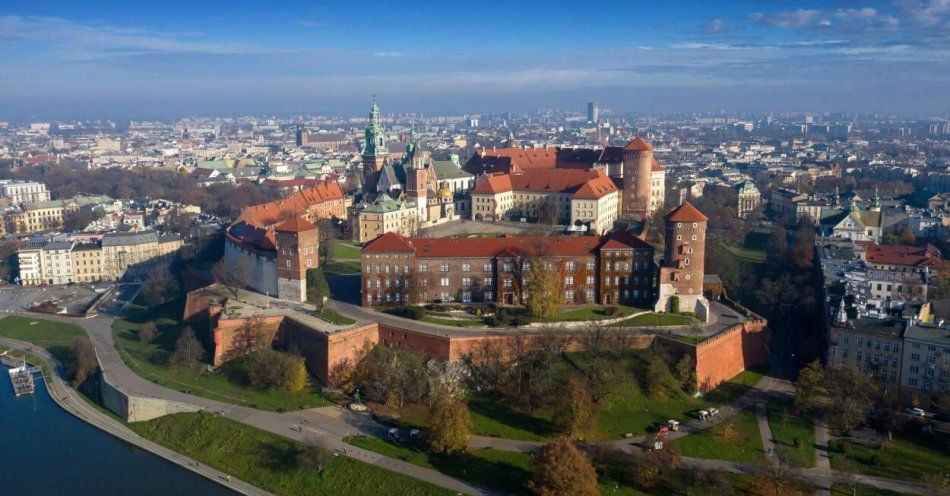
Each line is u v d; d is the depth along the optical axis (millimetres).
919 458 193125
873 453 195500
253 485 199250
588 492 171125
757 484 179125
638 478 184000
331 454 199750
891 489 180125
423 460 196875
